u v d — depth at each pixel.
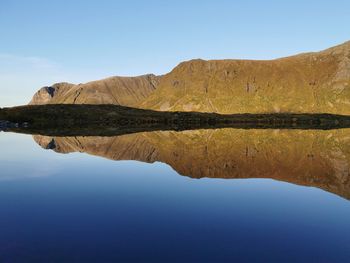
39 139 87.62
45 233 19.44
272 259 16.48
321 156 62.97
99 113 178.88
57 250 17.08
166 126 165.62
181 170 45.59
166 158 61.12
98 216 22.73
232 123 197.38
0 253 16.80
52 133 107.88
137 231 19.92
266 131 134.50
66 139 90.31
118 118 175.38
